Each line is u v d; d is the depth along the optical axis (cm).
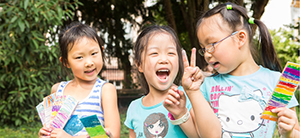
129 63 795
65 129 174
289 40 906
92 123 133
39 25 443
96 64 183
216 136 149
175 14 738
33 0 414
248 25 170
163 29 176
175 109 150
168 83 167
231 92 166
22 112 516
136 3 698
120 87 1021
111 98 184
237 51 159
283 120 131
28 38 440
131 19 734
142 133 172
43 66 510
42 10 421
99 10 704
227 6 167
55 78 519
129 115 187
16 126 515
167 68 165
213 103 172
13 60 444
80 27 188
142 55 174
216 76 179
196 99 148
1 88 503
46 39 487
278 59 180
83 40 179
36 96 484
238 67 168
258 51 183
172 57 168
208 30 161
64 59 190
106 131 147
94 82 192
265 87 160
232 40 158
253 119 156
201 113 146
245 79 165
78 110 179
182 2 677
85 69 179
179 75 189
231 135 157
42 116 180
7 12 412
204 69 235
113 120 178
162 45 167
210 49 161
